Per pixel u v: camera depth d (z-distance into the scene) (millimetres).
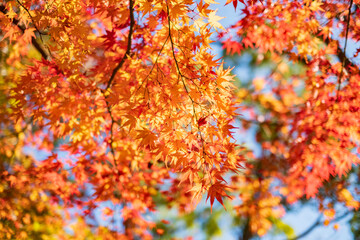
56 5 3281
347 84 4352
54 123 3803
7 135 5754
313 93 4488
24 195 5719
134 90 3074
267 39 4262
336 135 4230
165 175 5430
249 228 7395
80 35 3285
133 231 5809
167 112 2947
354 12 4344
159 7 2713
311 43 4410
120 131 4395
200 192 2811
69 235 5992
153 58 3525
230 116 2941
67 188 5199
